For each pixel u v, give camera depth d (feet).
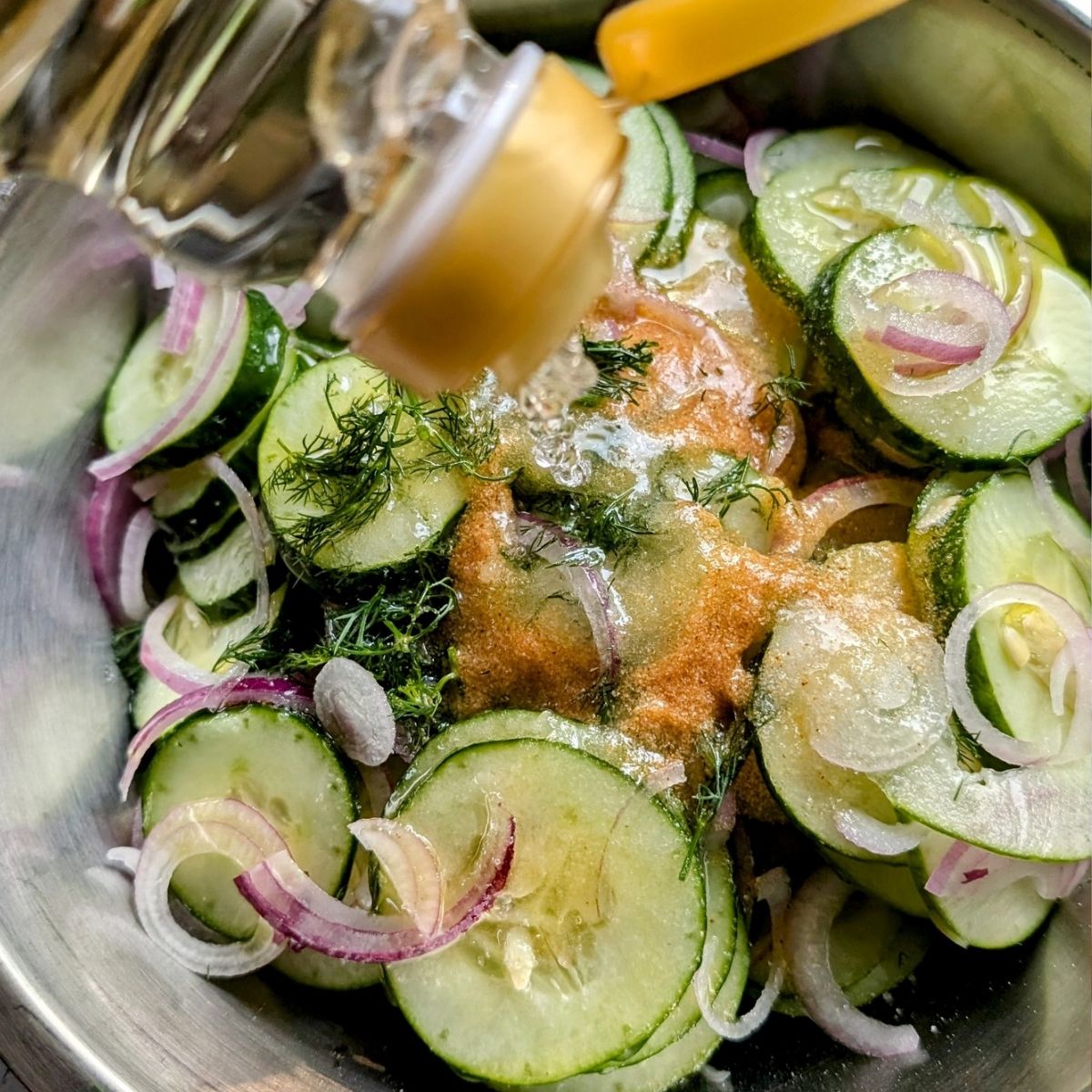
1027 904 0.77
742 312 0.89
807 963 0.78
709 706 0.76
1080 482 0.83
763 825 0.80
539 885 0.73
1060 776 0.75
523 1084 0.71
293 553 0.79
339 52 0.60
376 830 0.73
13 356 0.78
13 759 0.75
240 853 0.75
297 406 0.82
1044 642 0.77
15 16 0.61
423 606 0.79
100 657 0.84
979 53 0.83
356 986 0.76
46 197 0.76
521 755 0.73
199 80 0.63
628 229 0.87
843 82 0.89
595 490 0.81
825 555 0.83
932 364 0.81
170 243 0.68
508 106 0.56
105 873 0.76
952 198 0.88
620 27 0.60
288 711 0.77
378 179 0.59
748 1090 0.75
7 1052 0.67
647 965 0.71
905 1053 0.75
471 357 0.58
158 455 0.84
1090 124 0.81
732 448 0.83
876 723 0.75
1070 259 0.87
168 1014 0.72
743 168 0.93
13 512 0.79
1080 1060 0.70
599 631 0.77
